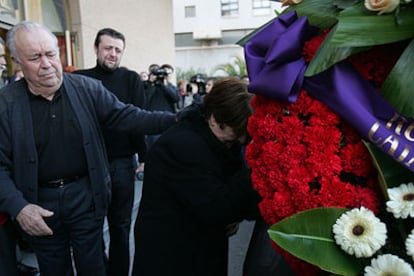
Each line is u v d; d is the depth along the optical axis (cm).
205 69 2433
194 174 119
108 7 675
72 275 185
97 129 179
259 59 80
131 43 791
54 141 165
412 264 64
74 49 575
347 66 71
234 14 2398
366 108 68
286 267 110
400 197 64
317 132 71
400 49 71
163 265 131
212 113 121
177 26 2450
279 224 70
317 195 72
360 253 63
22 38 152
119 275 240
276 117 78
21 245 210
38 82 156
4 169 163
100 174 177
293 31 74
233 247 281
